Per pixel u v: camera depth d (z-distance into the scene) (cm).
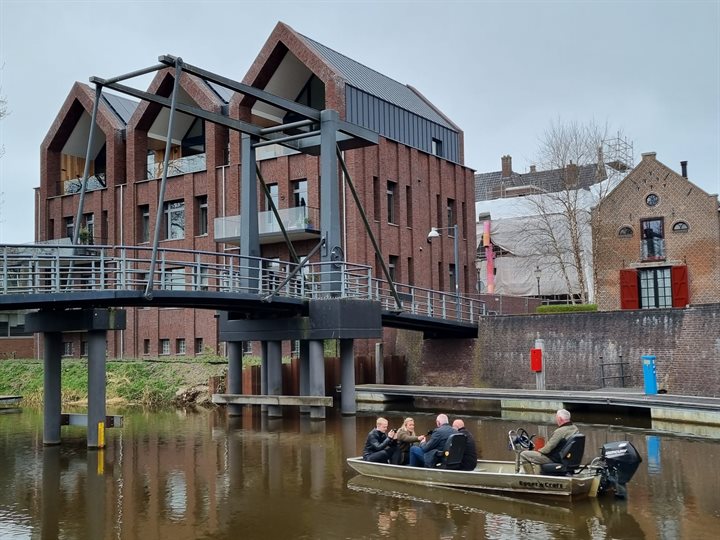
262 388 2852
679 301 3606
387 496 1406
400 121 3984
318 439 2138
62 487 1545
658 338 2823
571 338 3041
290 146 2745
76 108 4562
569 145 4475
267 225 3631
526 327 3180
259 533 1191
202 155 4128
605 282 3797
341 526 1215
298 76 3909
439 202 4216
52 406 2102
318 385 2561
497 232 5288
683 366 2750
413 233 3962
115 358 4169
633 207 3756
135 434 2288
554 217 4856
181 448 2009
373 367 3453
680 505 1299
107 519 1294
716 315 2673
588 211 4331
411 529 1188
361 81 3916
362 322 2544
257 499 1412
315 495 1428
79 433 2366
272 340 2611
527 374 3170
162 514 1320
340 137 2731
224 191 3972
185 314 4141
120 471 1705
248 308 2514
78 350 4406
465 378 3366
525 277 5159
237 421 2588
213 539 1168
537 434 2144
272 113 4003
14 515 1327
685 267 3606
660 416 2352
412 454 1540
